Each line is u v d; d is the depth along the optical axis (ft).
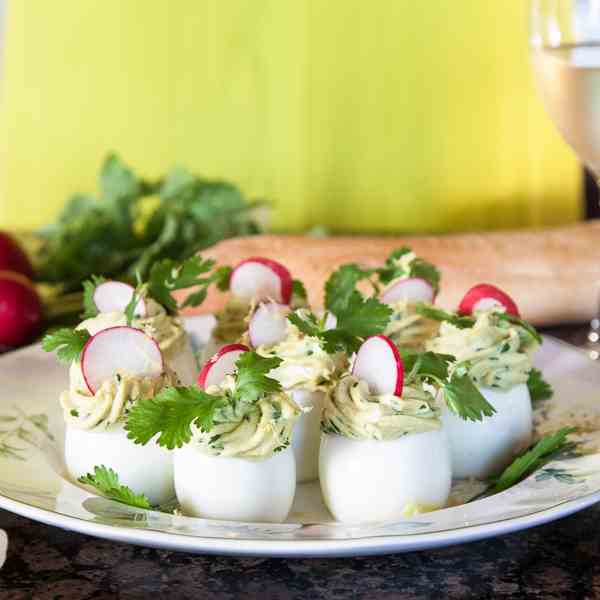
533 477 2.35
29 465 2.50
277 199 7.34
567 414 2.97
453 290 4.04
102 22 7.13
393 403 2.41
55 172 7.30
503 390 2.79
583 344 3.86
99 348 2.59
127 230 5.08
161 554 2.24
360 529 2.04
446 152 7.29
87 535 2.33
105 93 7.21
